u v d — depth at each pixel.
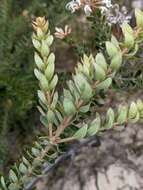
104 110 0.31
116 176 0.32
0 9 0.31
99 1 0.19
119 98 0.32
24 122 0.33
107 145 0.34
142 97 0.33
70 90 0.13
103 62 0.12
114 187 0.32
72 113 0.13
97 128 0.14
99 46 0.22
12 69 0.31
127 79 0.21
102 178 0.32
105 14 0.21
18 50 0.31
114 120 0.14
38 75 0.13
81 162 0.33
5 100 0.30
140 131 0.34
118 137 0.34
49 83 0.13
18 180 0.16
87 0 0.19
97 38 0.22
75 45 0.23
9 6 0.31
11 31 0.31
